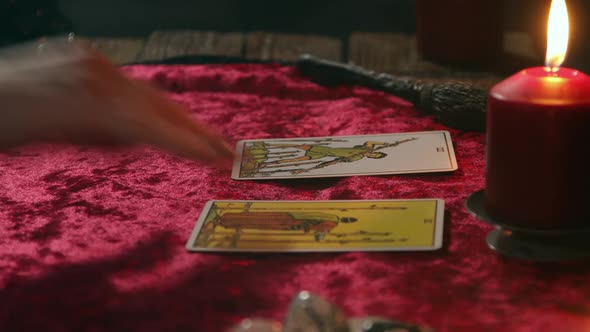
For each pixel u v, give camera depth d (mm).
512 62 1003
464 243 576
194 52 1110
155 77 920
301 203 626
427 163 685
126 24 1965
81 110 530
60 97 527
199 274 555
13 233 605
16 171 700
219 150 562
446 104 767
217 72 926
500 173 552
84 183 673
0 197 656
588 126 534
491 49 999
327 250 573
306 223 601
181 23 1948
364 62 1057
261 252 574
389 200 624
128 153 727
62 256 578
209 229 600
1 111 524
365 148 716
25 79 527
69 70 532
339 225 598
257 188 662
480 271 550
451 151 701
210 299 533
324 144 731
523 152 540
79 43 547
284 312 521
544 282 537
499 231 579
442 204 613
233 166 698
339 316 472
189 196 652
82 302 535
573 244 562
